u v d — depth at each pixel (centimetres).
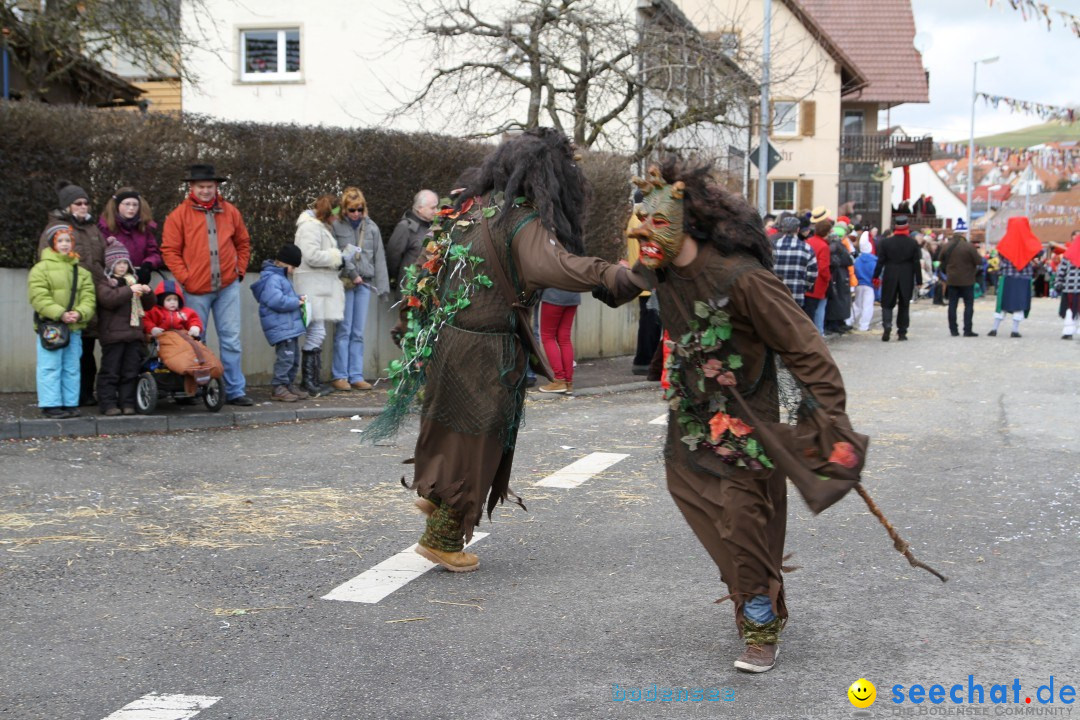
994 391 1190
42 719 370
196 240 973
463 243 508
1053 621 464
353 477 752
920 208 4819
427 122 2281
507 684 399
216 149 1134
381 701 384
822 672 410
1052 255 3703
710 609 482
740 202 393
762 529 407
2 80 1734
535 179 486
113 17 1672
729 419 402
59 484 718
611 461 812
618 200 1527
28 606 485
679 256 396
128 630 456
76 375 918
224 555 564
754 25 3312
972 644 438
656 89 1745
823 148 3794
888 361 1511
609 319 1573
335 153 1210
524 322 512
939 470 774
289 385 1074
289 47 2558
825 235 1672
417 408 541
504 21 1738
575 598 498
